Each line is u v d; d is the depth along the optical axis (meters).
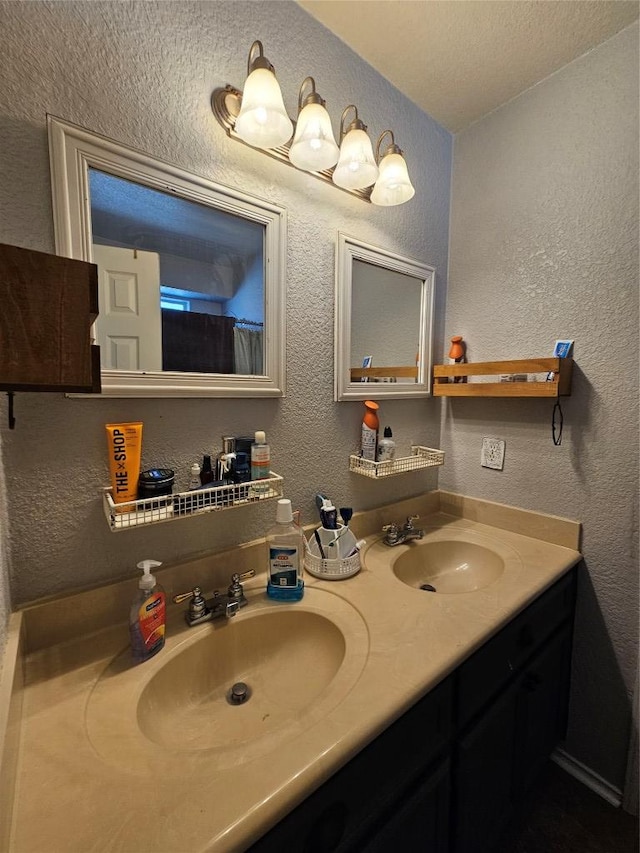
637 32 1.02
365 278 1.23
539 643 1.07
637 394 1.08
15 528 0.70
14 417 0.68
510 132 1.30
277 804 0.45
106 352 0.78
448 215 1.50
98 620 0.78
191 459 0.90
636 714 1.12
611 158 1.08
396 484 1.42
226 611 0.84
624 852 1.06
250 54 0.83
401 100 1.28
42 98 0.67
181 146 0.83
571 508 1.23
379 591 0.96
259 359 1.00
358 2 1.00
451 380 1.43
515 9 1.00
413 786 0.69
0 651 0.57
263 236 0.98
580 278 1.17
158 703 0.69
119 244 0.78
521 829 1.12
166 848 0.40
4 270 0.43
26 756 0.51
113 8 0.73
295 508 1.12
